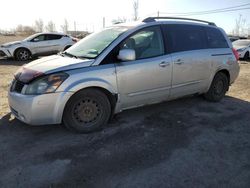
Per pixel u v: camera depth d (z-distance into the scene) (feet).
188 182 9.59
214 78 18.62
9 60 46.32
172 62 15.48
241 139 13.19
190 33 16.92
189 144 12.52
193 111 17.12
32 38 47.26
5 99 18.88
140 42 14.58
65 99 12.32
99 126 13.71
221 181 9.70
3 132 13.28
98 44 14.47
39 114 12.13
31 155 11.21
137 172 10.16
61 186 9.26
